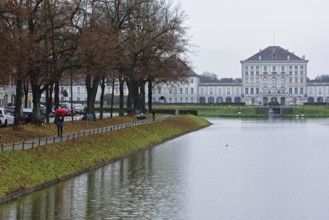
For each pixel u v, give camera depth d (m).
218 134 103.31
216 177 47.25
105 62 66.81
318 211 34.34
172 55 95.31
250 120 171.00
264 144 80.62
